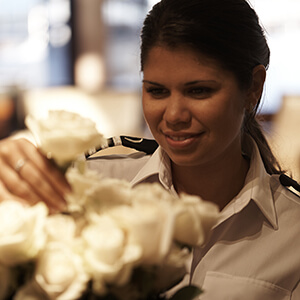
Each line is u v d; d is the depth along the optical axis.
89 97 5.13
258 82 1.18
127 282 0.63
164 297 0.73
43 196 0.73
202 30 1.00
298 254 1.24
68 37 5.46
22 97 4.87
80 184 0.67
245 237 1.24
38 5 5.29
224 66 1.03
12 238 0.59
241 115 1.12
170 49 1.01
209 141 1.07
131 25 5.48
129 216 0.59
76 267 0.60
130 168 1.45
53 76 5.45
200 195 1.28
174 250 0.67
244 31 1.08
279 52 5.06
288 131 4.25
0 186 0.77
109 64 5.65
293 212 1.28
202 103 1.04
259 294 1.20
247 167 1.32
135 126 5.20
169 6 1.05
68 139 0.65
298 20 4.97
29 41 5.36
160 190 0.68
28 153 0.76
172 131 1.06
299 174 1.96
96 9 5.41
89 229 0.61
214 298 1.20
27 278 0.64
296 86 4.93
